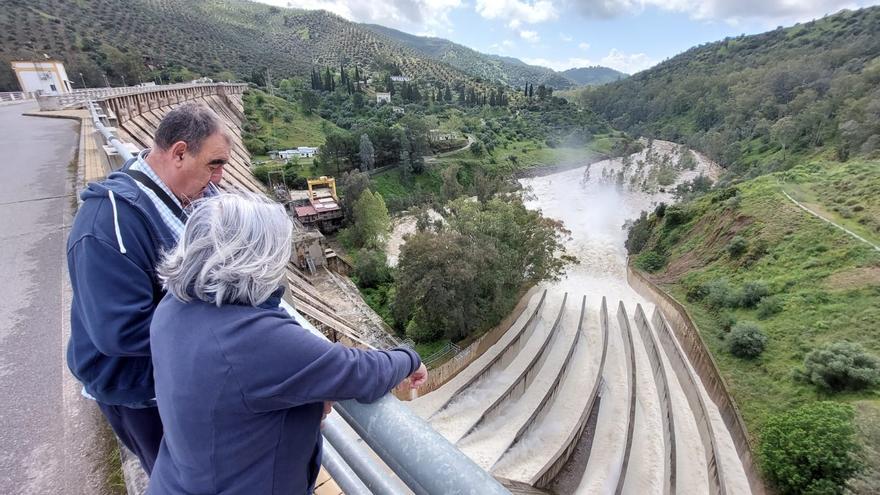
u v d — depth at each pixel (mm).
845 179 43844
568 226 66562
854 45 113938
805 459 18078
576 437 22984
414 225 61688
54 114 26062
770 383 24625
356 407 1733
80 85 80938
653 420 25422
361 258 39688
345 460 2373
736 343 27875
